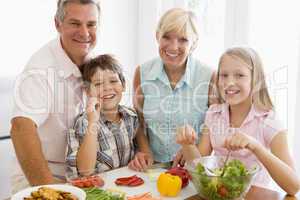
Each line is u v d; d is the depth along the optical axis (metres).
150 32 2.27
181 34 1.37
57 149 1.37
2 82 1.70
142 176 1.13
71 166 1.28
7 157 1.69
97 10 1.34
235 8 1.85
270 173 1.05
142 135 1.48
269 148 1.24
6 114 1.70
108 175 1.14
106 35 2.15
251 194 0.98
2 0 1.71
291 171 1.03
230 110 1.33
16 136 1.21
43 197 0.87
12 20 1.75
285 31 1.69
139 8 2.31
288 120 1.69
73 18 1.29
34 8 1.82
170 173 1.07
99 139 1.33
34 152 1.19
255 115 1.26
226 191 0.91
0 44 1.72
